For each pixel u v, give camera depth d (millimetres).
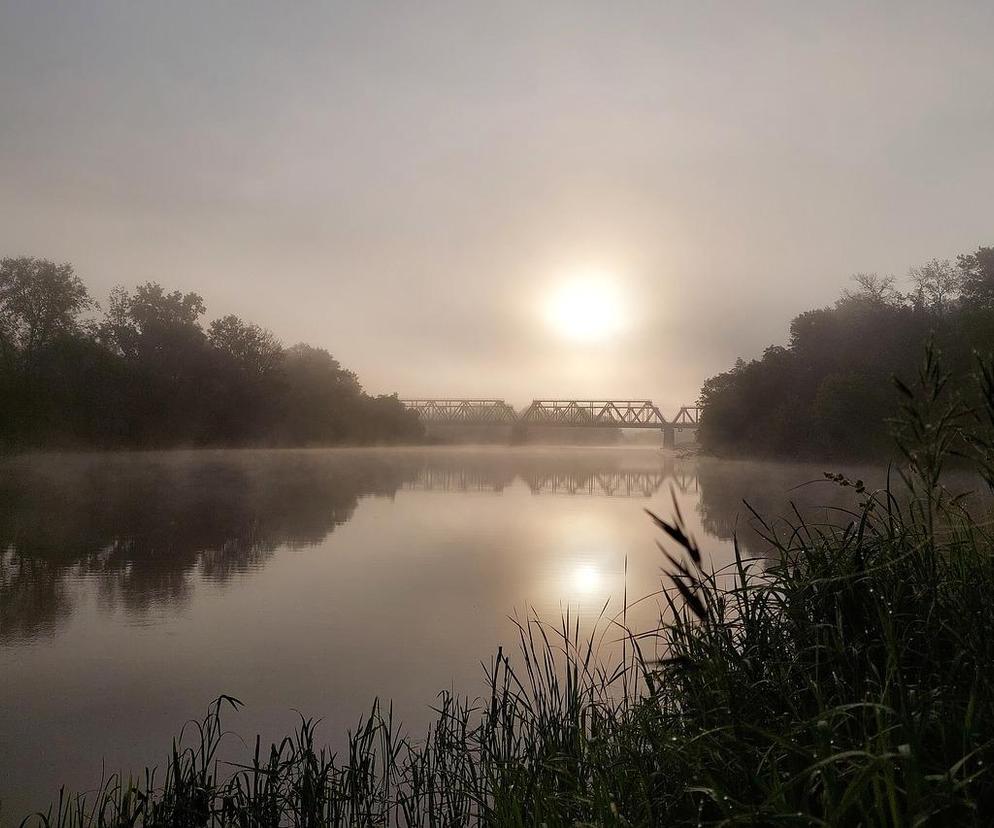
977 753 2318
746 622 3791
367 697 8125
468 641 10406
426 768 5387
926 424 2893
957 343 42250
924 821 2008
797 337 68188
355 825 4980
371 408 117750
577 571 16234
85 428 60156
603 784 3391
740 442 73875
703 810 2938
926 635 3092
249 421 78625
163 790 5305
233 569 17031
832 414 52438
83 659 10000
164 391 67688
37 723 7613
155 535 22781
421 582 15148
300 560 18203
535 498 37219
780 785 2289
